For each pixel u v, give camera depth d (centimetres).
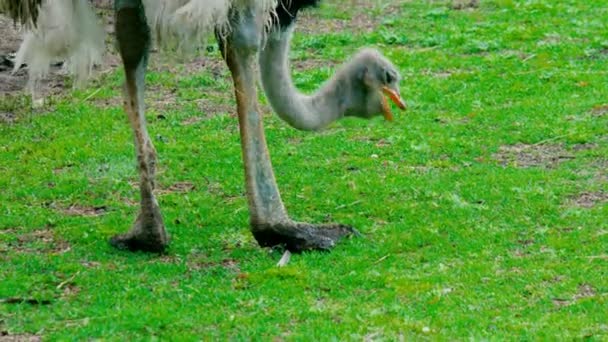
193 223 1289
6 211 1325
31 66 1277
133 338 988
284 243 1188
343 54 1994
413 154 1527
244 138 1168
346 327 1004
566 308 1046
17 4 1171
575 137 1567
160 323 1014
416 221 1287
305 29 2138
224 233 1254
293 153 1533
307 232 1197
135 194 1396
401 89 1789
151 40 1157
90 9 1220
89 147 1549
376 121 1655
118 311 1039
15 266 1153
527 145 1559
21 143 1562
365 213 1321
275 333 994
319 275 1126
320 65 1941
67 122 1655
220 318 1024
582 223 1263
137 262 1171
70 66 1273
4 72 1862
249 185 1179
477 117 1669
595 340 977
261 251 1190
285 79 1245
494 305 1055
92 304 1062
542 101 1734
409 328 1002
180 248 1208
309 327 1006
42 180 1431
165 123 1661
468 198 1358
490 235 1234
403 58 1959
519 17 2209
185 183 1434
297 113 1260
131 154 1527
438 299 1066
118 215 1319
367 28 2148
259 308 1049
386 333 994
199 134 1616
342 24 2170
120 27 1145
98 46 1240
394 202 1352
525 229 1254
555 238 1219
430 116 1681
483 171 1449
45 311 1045
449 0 2356
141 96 1173
